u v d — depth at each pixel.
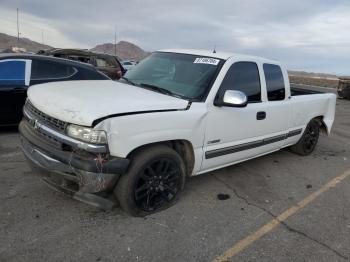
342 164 6.54
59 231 3.34
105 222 3.57
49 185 3.59
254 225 3.87
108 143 3.18
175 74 4.48
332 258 3.40
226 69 4.38
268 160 6.29
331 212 4.41
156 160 3.65
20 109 6.53
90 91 3.77
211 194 4.53
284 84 5.54
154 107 3.56
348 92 21.45
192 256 3.19
